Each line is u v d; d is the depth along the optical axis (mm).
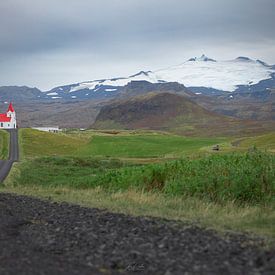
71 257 12969
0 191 38125
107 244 14570
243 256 12594
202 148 112250
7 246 14359
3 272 11062
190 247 13797
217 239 14914
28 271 11203
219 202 24969
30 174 67062
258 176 26406
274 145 121625
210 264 11820
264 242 14500
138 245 14320
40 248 14172
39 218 20734
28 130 173375
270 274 10805
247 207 22516
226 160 32125
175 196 27094
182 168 32969
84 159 83562
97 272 11344
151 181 33688
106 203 26344
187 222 18609
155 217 20172
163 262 12195
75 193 34156
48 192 36250
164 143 142625
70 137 169625
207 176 28203
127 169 40812
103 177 42031
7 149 133750
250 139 156500
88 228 17484
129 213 21797
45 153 131000
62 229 17531
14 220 20172
